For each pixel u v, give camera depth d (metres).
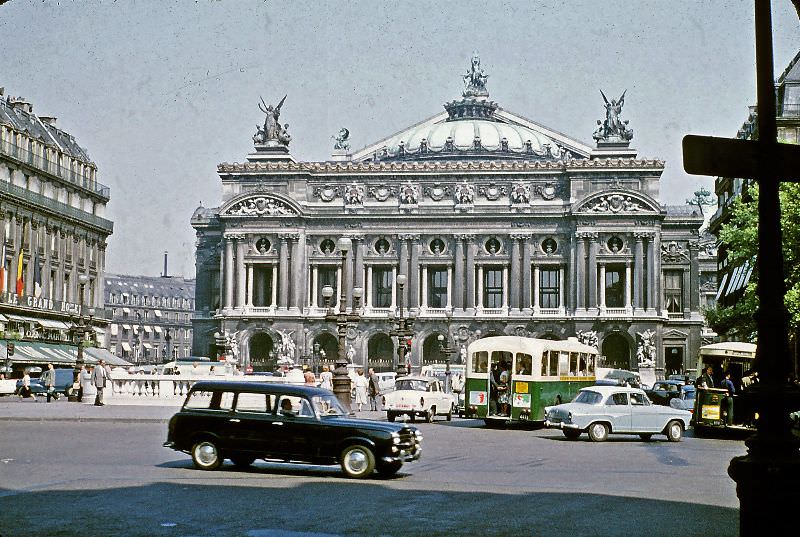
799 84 93.06
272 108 160.62
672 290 155.12
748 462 12.34
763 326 12.48
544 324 149.00
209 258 164.12
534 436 52.06
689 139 12.15
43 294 121.25
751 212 68.06
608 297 153.88
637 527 20.89
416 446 30.73
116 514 21.52
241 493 25.39
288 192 154.75
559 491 27.00
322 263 153.62
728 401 51.88
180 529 19.72
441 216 151.38
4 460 32.81
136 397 73.44
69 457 34.16
